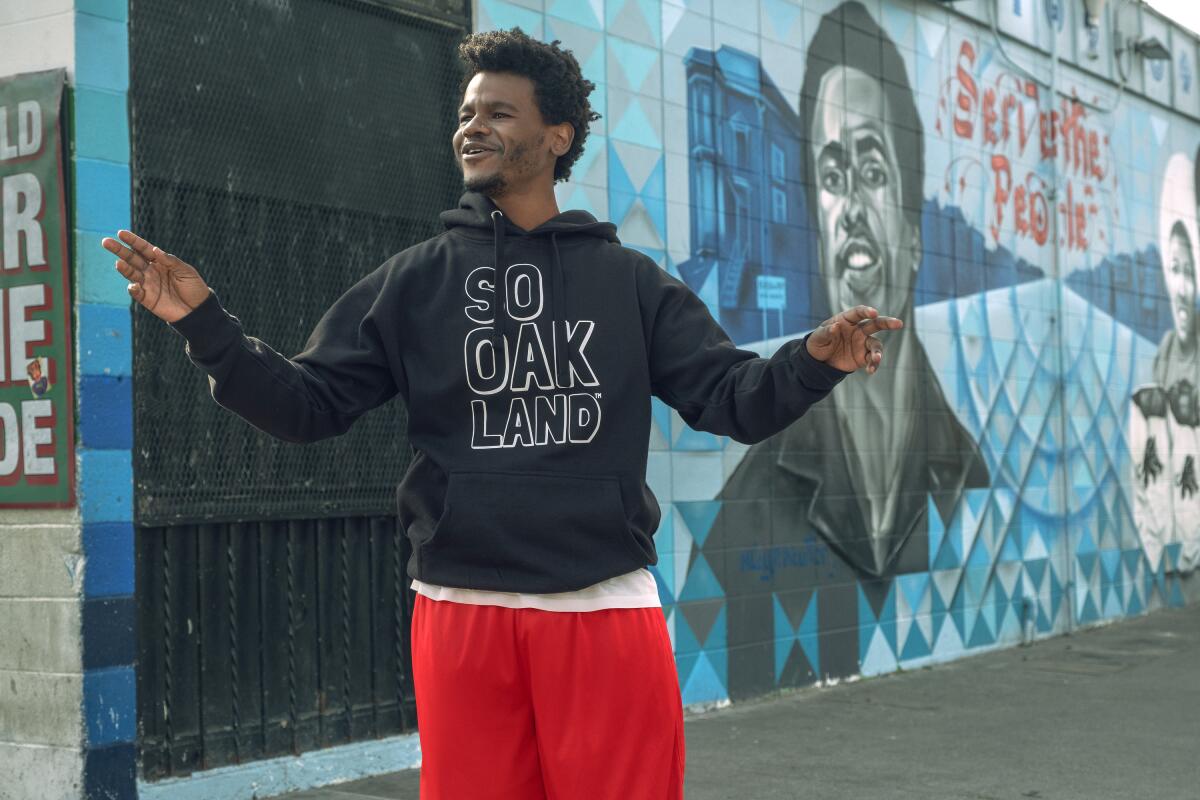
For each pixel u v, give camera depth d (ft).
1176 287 45.29
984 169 34.91
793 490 27.58
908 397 31.40
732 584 25.84
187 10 17.78
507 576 6.92
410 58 20.83
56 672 16.22
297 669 18.76
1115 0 41.81
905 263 31.50
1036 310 36.96
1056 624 37.19
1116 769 20.10
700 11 25.76
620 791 6.97
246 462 18.12
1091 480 39.37
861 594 29.45
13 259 16.60
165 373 17.21
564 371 7.04
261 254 18.62
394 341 7.12
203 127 17.92
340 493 19.39
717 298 25.81
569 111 7.42
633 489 7.11
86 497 16.12
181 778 17.15
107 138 16.61
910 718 24.57
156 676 17.06
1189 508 45.44
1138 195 43.01
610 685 6.97
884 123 31.01
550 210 7.51
